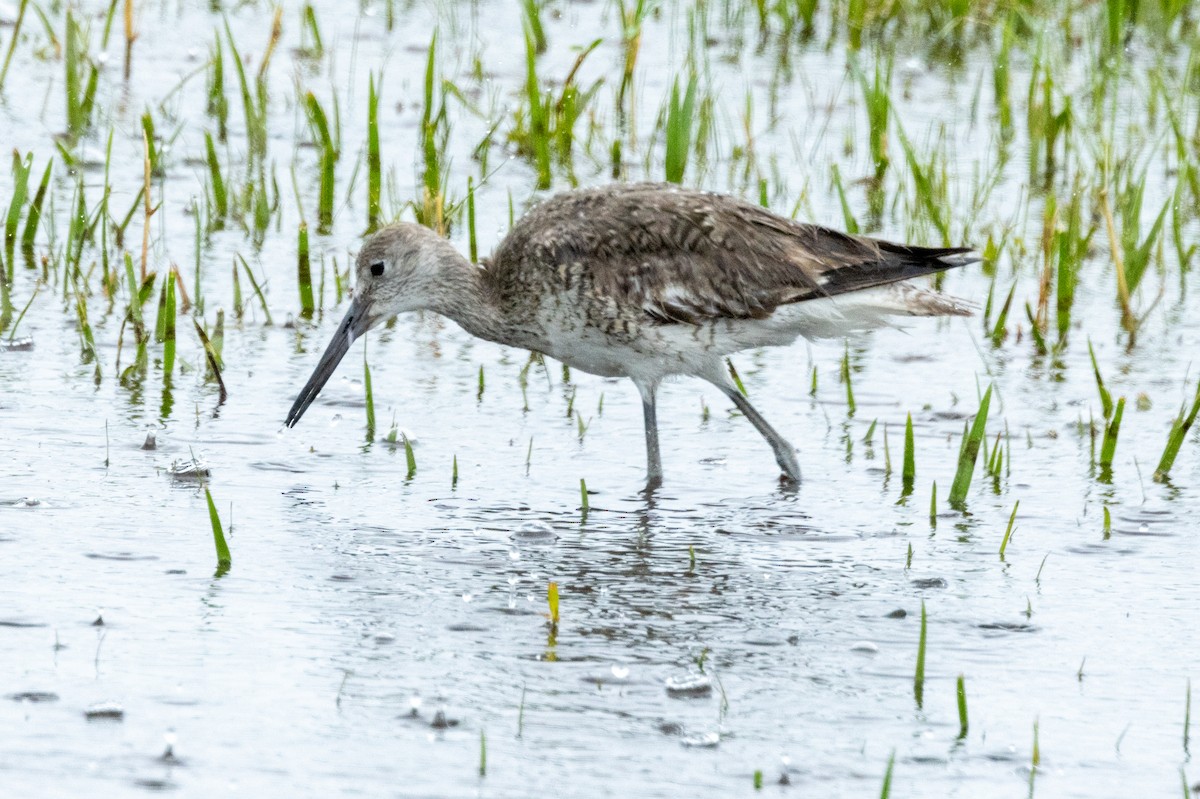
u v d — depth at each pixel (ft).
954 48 71.00
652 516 35.81
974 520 35.86
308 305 47.21
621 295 38.37
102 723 25.21
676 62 68.90
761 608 30.83
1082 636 29.84
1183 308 50.47
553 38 71.61
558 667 27.89
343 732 25.30
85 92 59.36
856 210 56.13
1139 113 64.49
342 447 38.93
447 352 46.19
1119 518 35.96
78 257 46.80
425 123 56.85
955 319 49.65
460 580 31.65
